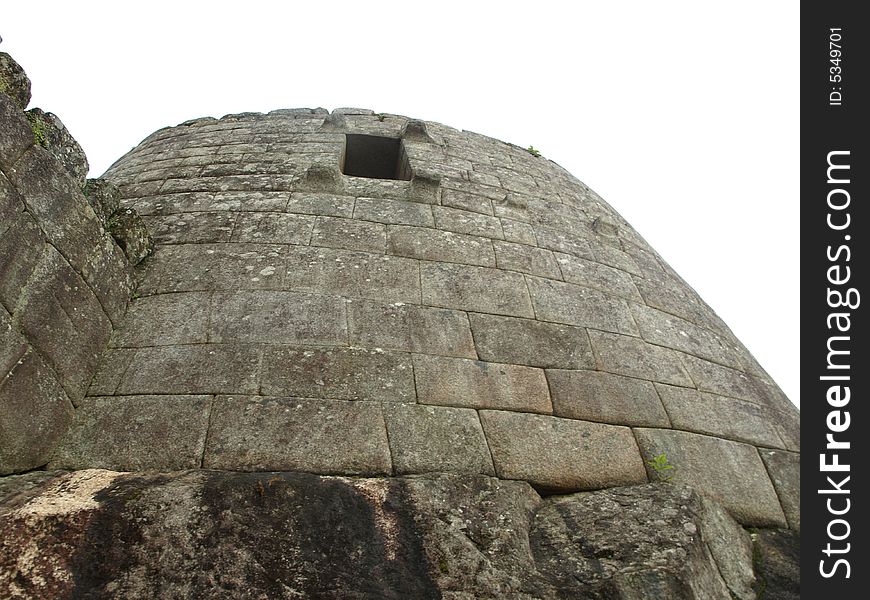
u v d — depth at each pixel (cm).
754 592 337
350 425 380
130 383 394
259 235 547
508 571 305
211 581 270
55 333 369
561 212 730
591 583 305
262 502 309
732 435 467
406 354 443
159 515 294
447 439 386
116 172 740
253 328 444
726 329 653
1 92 367
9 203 350
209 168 687
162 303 464
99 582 264
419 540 310
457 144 858
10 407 323
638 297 604
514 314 511
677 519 348
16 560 265
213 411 378
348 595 276
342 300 482
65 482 319
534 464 386
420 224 599
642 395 468
